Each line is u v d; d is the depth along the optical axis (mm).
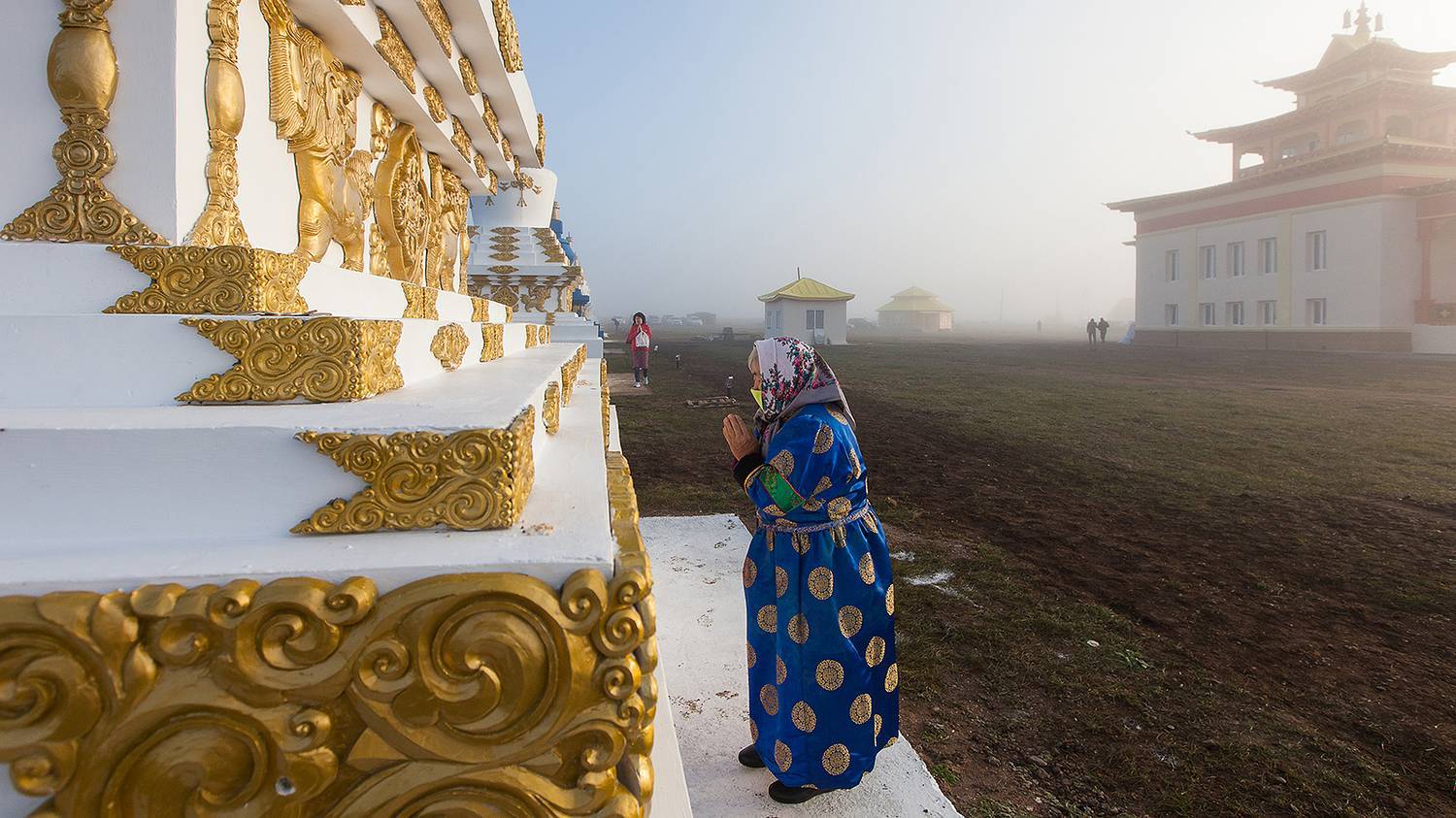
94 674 896
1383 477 7094
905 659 3307
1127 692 3012
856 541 2086
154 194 1351
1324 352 27156
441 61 2721
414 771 954
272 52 1762
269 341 1234
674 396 15031
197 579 933
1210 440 9336
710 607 3459
